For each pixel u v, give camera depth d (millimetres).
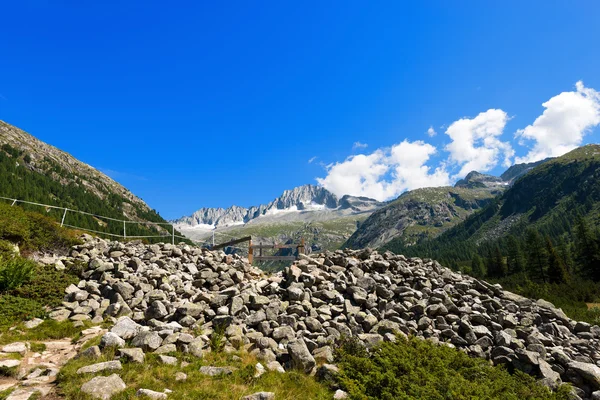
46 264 16766
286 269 18125
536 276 93875
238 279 17156
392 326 12859
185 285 15914
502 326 14617
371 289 16062
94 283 14992
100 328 11555
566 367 12047
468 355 12469
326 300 14938
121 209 184750
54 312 12438
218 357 10211
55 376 8242
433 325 13953
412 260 22062
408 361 10172
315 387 9305
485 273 120875
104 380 7605
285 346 11484
